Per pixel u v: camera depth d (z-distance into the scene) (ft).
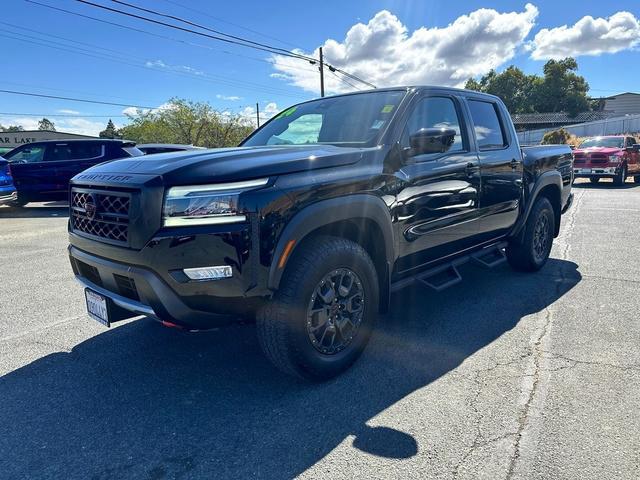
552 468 6.42
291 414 7.94
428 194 10.57
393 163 9.69
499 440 7.07
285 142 11.90
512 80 228.84
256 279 7.51
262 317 8.13
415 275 11.32
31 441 7.34
